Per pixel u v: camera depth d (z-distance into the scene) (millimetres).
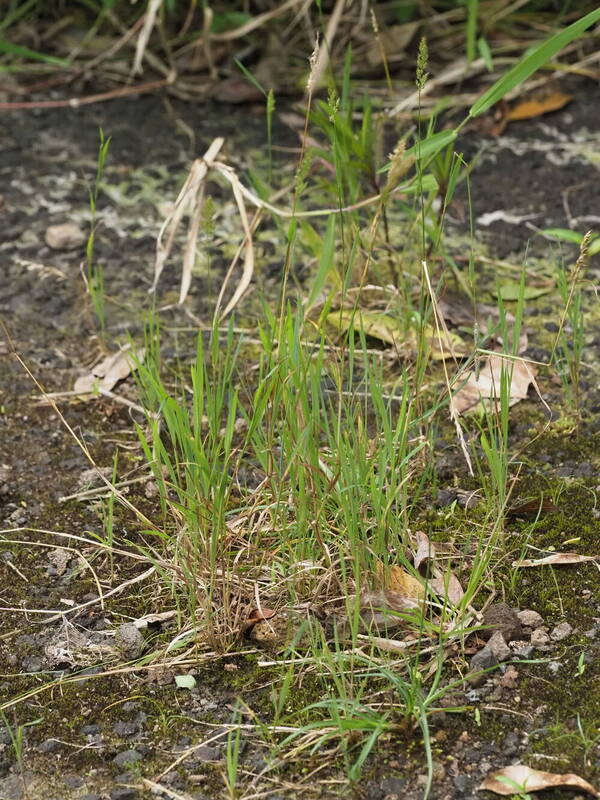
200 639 2299
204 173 2822
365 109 3184
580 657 2209
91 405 3023
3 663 2283
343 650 2244
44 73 4785
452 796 1963
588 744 2035
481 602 2348
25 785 2021
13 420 2973
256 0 4828
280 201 3873
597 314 3275
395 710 2115
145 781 2021
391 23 4809
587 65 4621
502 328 2621
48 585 2473
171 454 2818
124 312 3391
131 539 2588
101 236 3748
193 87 4609
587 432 2842
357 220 3250
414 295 3305
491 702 2137
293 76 4617
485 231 3678
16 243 3732
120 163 4168
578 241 3127
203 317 3346
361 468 2328
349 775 1972
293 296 3375
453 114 4367
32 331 3326
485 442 2420
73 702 2191
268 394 2336
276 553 2410
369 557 2352
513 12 4875
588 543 2506
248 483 2684
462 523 2568
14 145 4289
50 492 2730
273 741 2078
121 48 4848
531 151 4141
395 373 3053
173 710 2166
